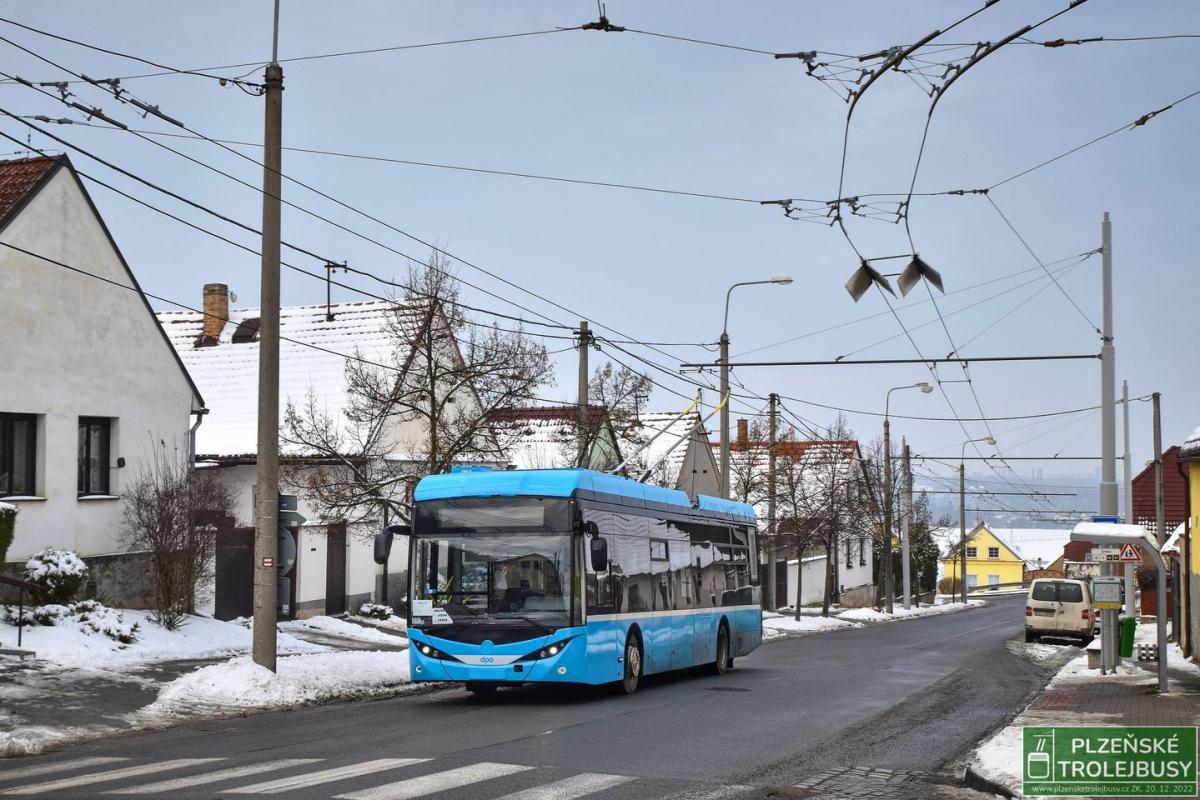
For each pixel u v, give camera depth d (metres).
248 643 23.77
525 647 17.62
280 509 18.72
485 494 18.38
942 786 11.38
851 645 37.50
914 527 82.50
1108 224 25.05
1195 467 27.62
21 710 15.09
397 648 26.69
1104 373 24.88
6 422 23.02
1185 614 29.83
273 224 18.50
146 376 26.19
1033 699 19.94
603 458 39.97
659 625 21.47
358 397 31.83
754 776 11.56
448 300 27.77
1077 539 19.53
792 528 51.66
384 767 11.40
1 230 22.42
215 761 11.80
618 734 14.41
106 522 24.89
